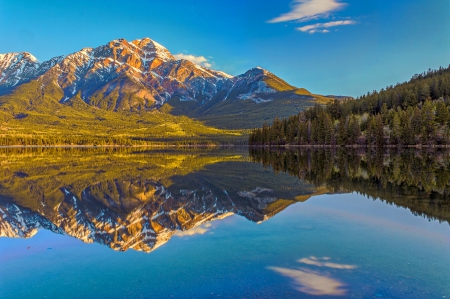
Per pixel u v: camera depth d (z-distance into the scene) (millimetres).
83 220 19547
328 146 125375
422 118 103938
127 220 19391
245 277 10625
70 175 43438
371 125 111938
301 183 32625
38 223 18891
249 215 19562
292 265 11516
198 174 43406
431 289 9633
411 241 13852
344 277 10484
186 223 18188
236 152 124062
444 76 153625
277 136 148750
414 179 32562
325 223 17031
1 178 40375
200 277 10742
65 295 9781
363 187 28438
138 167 55750
